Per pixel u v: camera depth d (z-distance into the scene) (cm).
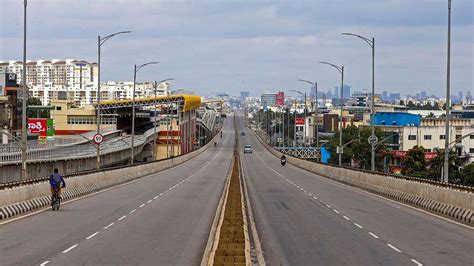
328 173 7700
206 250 2041
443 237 2483
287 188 5747
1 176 5409
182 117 16312
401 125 14062
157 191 5162
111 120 16175
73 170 7506
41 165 6381
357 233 2605
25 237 2353
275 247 2197
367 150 12875
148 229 2652
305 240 2383
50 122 11431
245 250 1911
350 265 1827
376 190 5106
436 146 13338
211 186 5925
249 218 3159
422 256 2005
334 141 14200
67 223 2828
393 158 12875
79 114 15588
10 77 14625
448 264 1855
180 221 2980
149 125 18062
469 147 13188
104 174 5522
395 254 2045
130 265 1772
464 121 14225
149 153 14438
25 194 3344
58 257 1897
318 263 1861
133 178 6931
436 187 3641
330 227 2819
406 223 2988
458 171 9712
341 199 4494
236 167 9350
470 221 2995
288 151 15700
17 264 1761
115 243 2223
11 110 13150
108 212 3375
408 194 4219
